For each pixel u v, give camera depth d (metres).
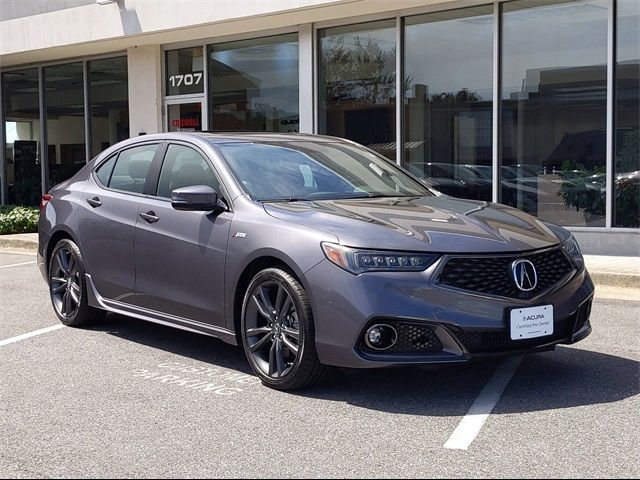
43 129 17.88
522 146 11.48
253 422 4.52
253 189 5.63
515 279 4.75
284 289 4.98
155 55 15.53
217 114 14.96
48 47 15.84
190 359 5.97
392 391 5.04
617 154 10.75
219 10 13.14
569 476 3.70
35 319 7.50
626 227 10.73
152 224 6.07
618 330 6.66
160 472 3.83
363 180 6.11
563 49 11.09
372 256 4.68
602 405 4.71
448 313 4.58
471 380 5.25
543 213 11.35
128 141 6.86
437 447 4.08
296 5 12.15
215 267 5.49
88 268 6.77
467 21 11.83
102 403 4.93
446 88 12.10
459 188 12.06
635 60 10.59
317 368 4.91
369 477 3.71
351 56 13.07
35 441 4.30
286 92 13.95
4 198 18.70
